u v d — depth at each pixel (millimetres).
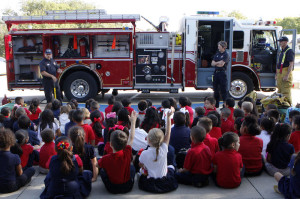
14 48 10062
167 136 3930
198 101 10664
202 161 3932
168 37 9852
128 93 12797
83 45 9875
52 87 9070
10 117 5969
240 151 4281
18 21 9789
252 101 6141
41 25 23391
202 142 4035
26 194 3885
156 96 11930
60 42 9938
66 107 5820
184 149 4594
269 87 10156
